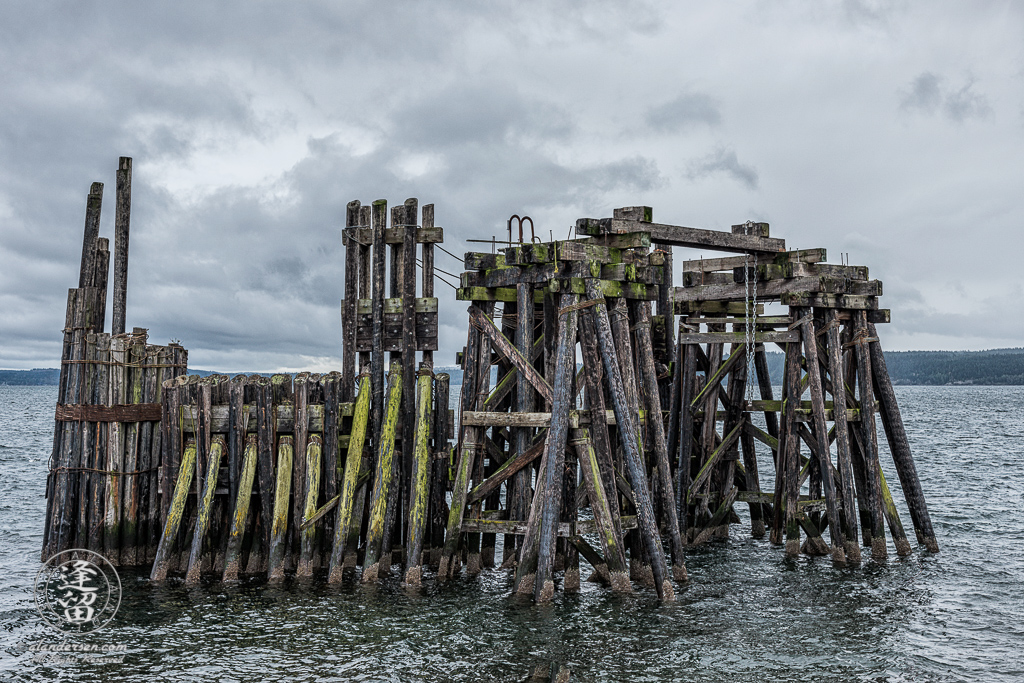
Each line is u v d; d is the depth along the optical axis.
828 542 23.17
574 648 14.20
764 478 39.72
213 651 14.02
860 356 21.00
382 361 19.45
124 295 20.33
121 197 20.36
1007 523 25.89
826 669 13.44
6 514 27.17
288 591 17.38
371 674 13.08
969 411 119.56
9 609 16.25
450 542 17.81
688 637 14.79
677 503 22.34
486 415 17.52
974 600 17.19
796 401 20.95
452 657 13.77
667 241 19.53
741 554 21.38
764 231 21.47
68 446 19.36
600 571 17.69
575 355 16.70
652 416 18.08
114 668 13.33
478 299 18.73
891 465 44.59
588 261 16.70
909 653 14.10
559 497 16.38
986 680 13.01
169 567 18.62
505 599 16.80
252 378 19.03
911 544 22.58
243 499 18.36
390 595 17.11
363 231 20.05
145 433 19.59
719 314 23.62
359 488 19.23
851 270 21.06
